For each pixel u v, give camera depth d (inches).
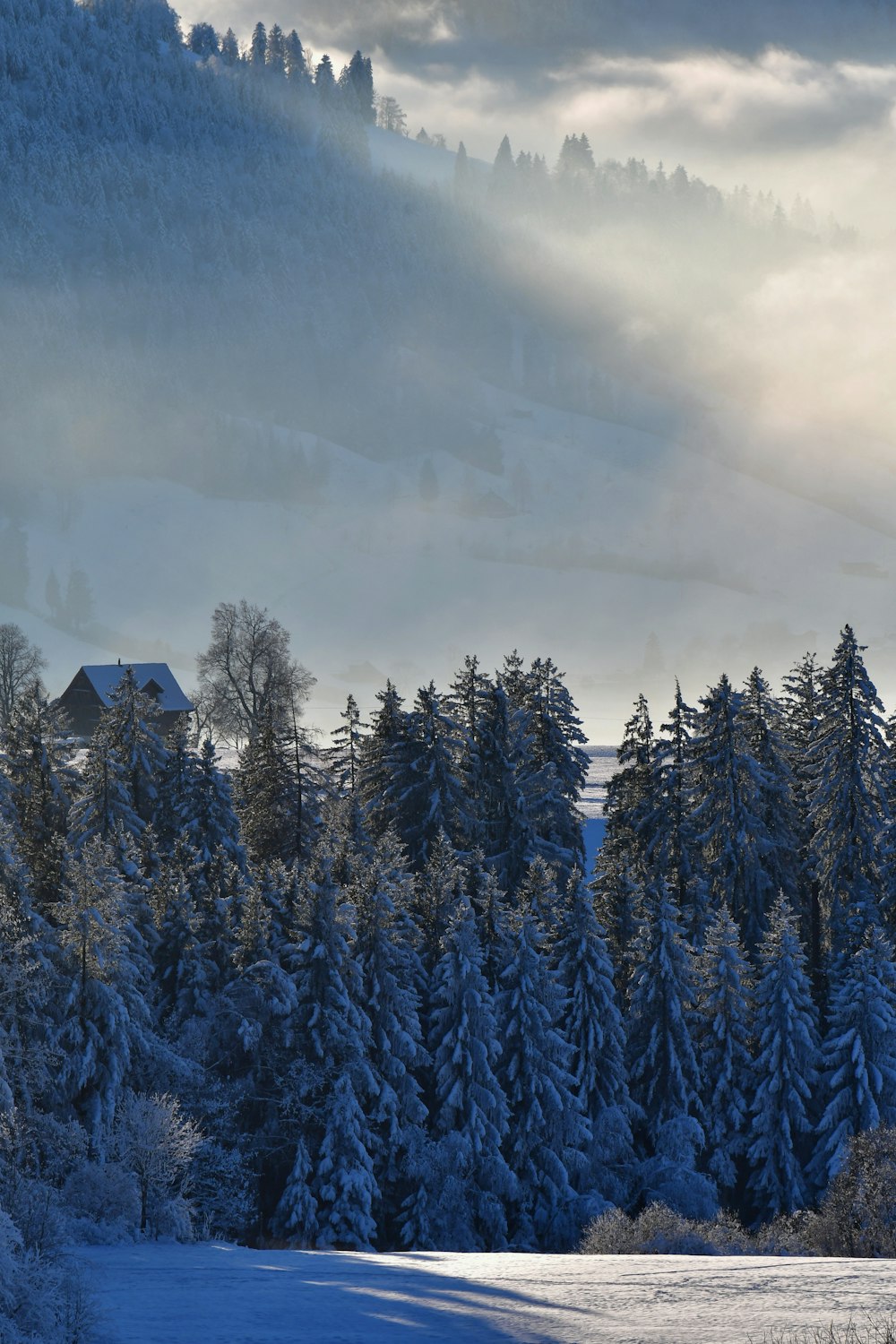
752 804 2191.2
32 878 1770.4
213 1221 1534.2
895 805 2215.8
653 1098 1887.3
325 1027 1658.5
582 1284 946.1
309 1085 1615.4
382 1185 1701.5
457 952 1776.6
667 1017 1877.5
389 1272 1052.5
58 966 1539.1
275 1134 1653.5
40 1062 1408.7
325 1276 1034.1
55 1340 784.3
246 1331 792.9
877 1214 1402.6
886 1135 1477.6
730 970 1875.0
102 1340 778.2
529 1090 1764.3
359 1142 1616.6
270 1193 1679.4
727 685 2204.7
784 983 1852.9
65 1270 949.8
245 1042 1612.9
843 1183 1470.2
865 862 2144.4
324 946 1669.5
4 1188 1143.6
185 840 2090.3
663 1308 826.8
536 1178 1745.8
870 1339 689.0
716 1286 906.1
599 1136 1807.3
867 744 2154.3
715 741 2212.1
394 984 1727.4
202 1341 764.6
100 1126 1454.2
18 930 1510.8
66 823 2209.6
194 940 1745.8
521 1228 1723.7
